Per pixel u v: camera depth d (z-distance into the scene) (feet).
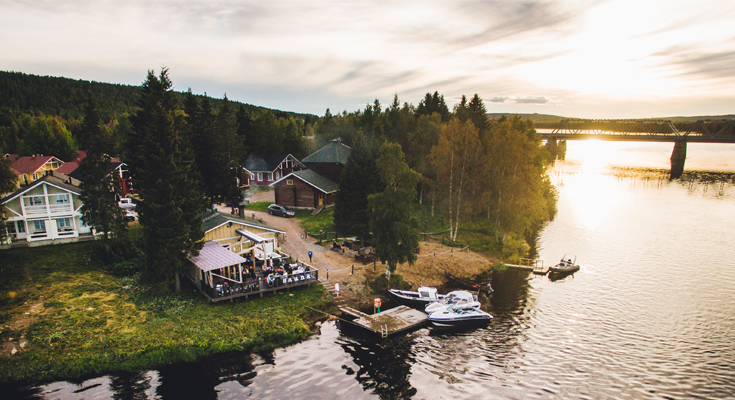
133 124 137.08
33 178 255.29
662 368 84.89
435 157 176.55
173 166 104.63
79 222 131.13
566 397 75.46
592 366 85.92
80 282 105.60
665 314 109.70
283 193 203.00
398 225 118.11
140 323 91.25
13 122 361.10
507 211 159.02
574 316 109.29
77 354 79.46
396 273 130.62
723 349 92.32
